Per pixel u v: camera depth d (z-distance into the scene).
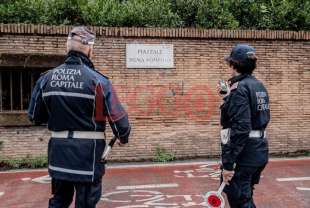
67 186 3.64
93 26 10.07
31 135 9.75
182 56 10.22
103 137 3.53
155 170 9.22
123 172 9.05
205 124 10.38
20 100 9.92
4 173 9.16
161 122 10.20
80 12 10.45
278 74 10.70
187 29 10.14
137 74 10.05
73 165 3.40
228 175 4.06
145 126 10.14
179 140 10.29
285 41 10.70
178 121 10.27
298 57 10.77
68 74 3.48
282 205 6.45
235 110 3.96
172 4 11.18
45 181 8.41
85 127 3.43
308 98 10.87
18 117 9.62
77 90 3.42
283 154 10.77
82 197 3.46
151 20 10.65
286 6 11.31
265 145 4.23
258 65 10.60
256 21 11.32
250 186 4.27
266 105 4.24
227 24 10.86
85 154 3.41
